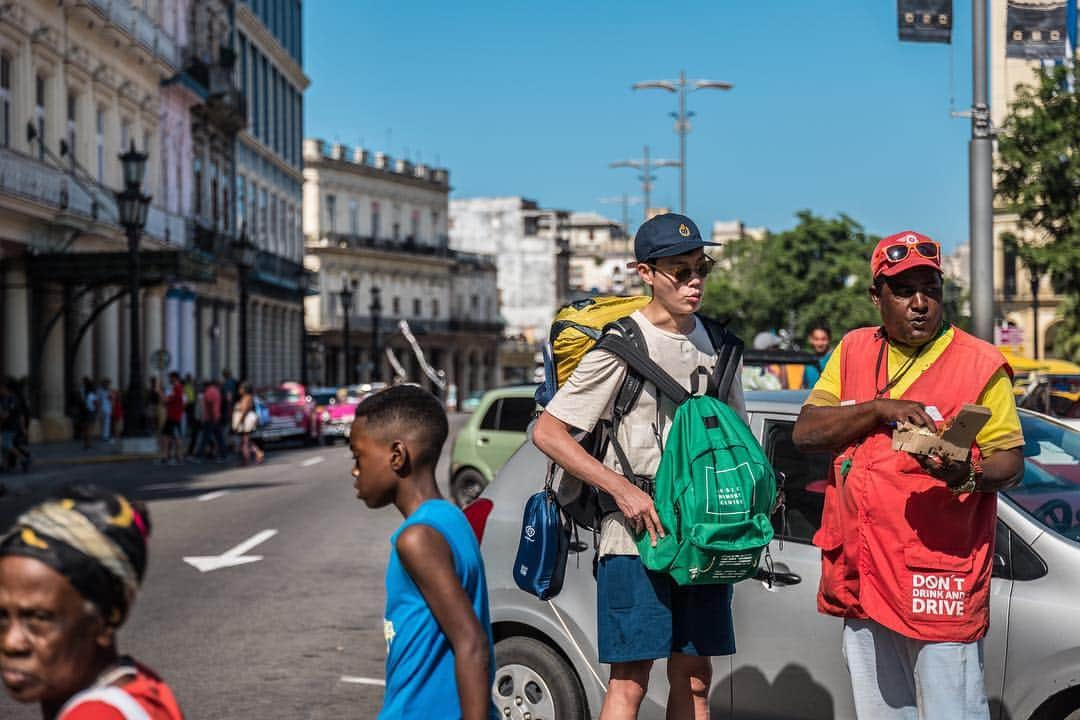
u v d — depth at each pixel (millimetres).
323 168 90438
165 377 48812
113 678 2271
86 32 40375
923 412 4266
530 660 6113
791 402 5996
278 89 71438
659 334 4648
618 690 4699
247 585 12047
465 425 17734
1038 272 25234
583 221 148625
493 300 111000
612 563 4590
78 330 40469
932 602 4297
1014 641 5152
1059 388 16219
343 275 91625
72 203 37281
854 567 4488
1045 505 5543
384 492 3398
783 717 5566
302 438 42219
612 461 4660
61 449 34812
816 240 73375
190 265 35594
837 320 71000
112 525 2258
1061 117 24250
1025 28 19266
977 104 18953
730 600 4867
